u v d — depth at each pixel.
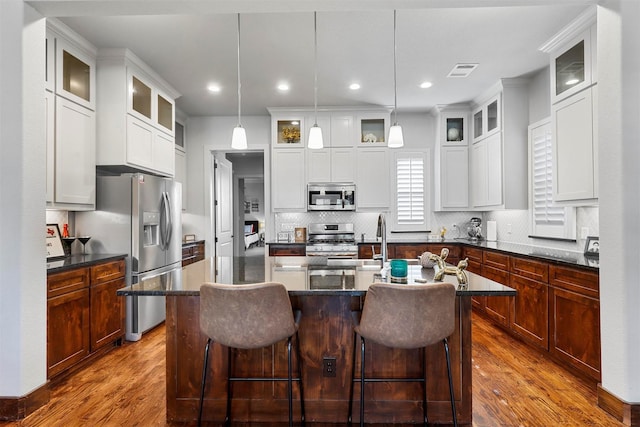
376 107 5.18
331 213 5.57
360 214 5.57
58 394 2.47
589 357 2.49
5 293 2.17
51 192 2.88
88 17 2.83
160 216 3.85
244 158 8.23
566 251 3.49
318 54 3.49
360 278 2.21
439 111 5.17
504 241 4.80
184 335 2.19
